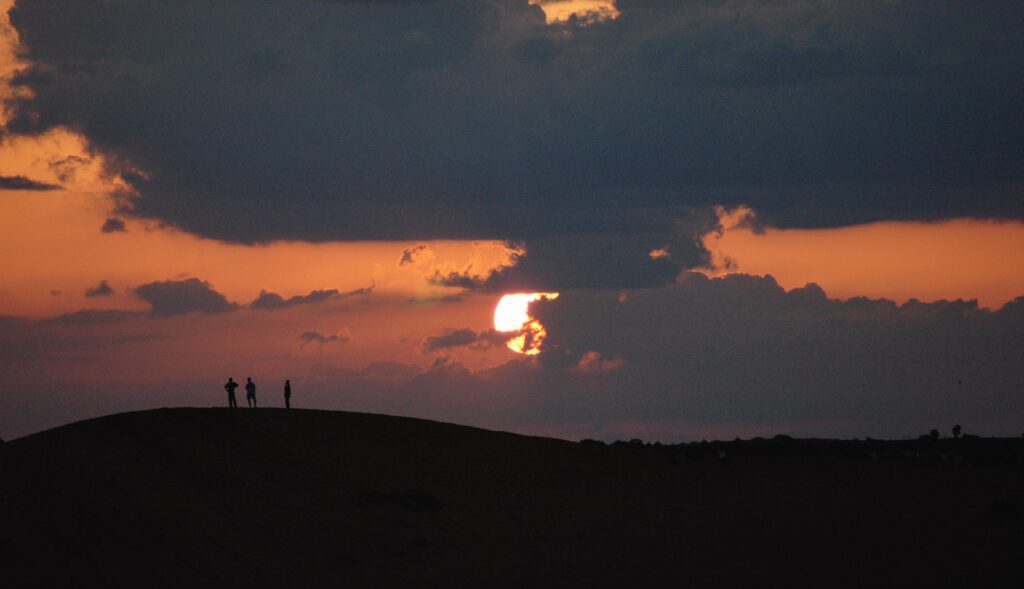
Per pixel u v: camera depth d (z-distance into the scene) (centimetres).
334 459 7806
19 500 5609
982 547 6725
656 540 7119
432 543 6512
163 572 5288
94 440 6594
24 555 5141
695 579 5972
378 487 7444
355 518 6675
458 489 7962
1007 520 7719
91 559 5238
